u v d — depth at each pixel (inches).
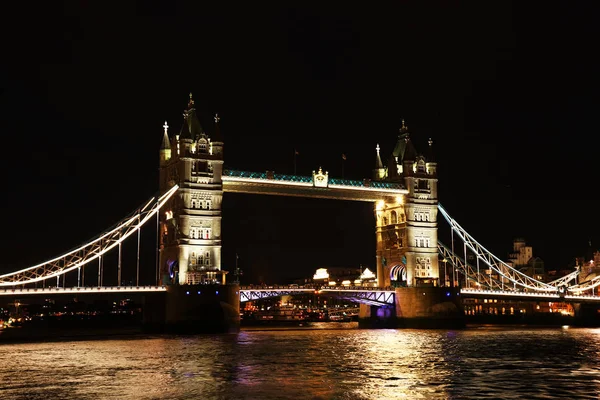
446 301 6860.2
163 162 6387.8
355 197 6914.4
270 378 2915.8
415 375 3004.4
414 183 7126.0
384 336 5497.1
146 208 6200.8
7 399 2469.2
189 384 2765.7
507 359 3614.7
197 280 5826.8
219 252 5974.4
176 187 5940.0
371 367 3270.2
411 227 7057.1
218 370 3161.9
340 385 2731.3
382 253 7372.1
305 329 6988.2
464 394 2536.9
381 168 7529.5
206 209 5999.0
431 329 6653.5
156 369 3208.7
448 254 7495.1
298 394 2539.4
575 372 3105.3
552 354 3878.0
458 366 3312.0
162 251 6284.5
